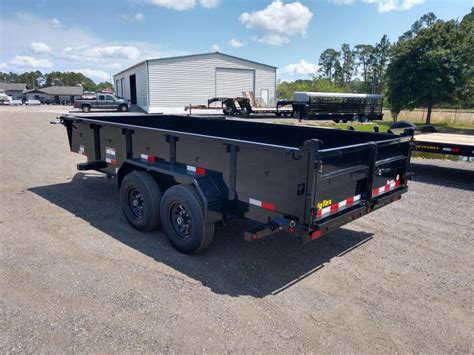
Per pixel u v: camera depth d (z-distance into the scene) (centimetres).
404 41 2880
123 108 3547
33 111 3528
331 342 276
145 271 376
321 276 378
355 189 378
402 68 2750
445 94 2622
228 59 3669
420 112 3847
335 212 352
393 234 497
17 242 442
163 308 312
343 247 451
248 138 629
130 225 504
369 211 400
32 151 1114
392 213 585
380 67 10212
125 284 349
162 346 265
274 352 263
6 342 266
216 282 358
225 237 468
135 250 426
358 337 283
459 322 306
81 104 3416
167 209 423
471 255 435
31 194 653
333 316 309
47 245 434
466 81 2577
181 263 396
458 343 280
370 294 345
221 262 401
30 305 312
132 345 265
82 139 625
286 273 382
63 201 613
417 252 441
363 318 307
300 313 311
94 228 493
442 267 404
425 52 2647
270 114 3180
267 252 430
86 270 374
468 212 593
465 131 1823
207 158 394
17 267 378
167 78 3419
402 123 1056
